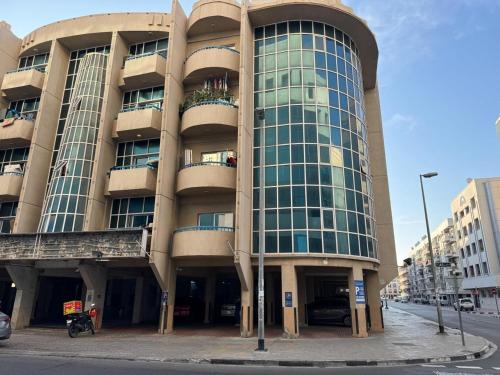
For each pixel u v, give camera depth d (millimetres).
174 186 21156
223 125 21047
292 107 21688
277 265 19203
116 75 25156
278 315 24859
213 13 23297
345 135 22000
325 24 23656
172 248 19656
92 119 23969
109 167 23453
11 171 24594
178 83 22828
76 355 12172
